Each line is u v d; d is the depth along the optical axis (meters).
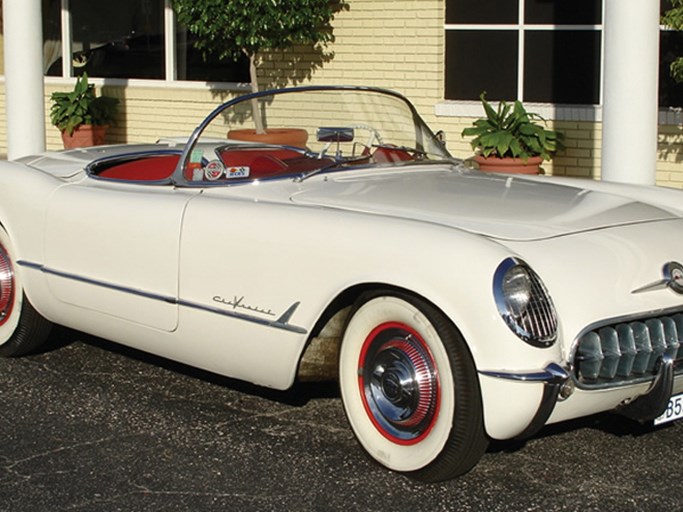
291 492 4.48
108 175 6.25
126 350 6.54
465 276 4.20
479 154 10.66
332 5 12.05
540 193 5.31
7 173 6.20
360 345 4.69
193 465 4.77
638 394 4.50
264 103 5.73
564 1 10.91
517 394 4.12
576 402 4.32
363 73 12.05
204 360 5.28
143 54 13.81
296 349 4.79
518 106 10.55
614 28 8.11
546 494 4.45
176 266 5.23
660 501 4.39
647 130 8.17
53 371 6.13
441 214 4.82
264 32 11.19
